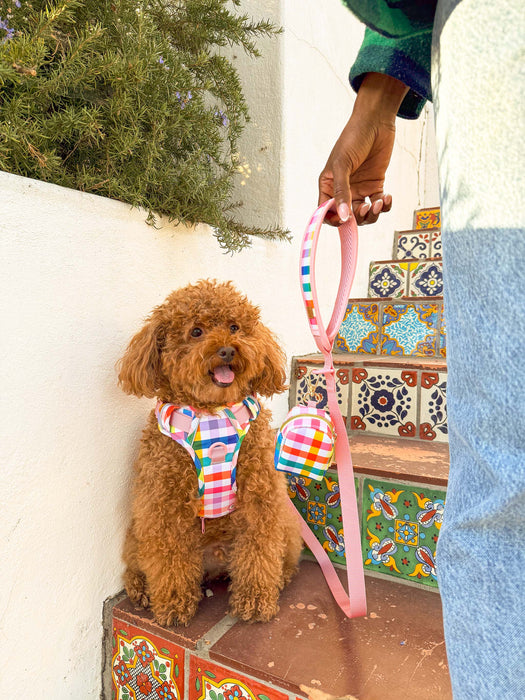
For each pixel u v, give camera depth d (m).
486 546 0.49
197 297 1.21
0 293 0.95
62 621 1.13
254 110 2.07
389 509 1.44
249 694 1.05
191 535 1.21
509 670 0.46
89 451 1.18
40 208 1.02
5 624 0.99
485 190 0.48
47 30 0.99
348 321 2.48
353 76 0.95
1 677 0.99
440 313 2.23
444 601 0.53
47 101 1.13
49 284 1.05
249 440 1.23
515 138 0.46
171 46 1.63
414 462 1.53
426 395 1.84
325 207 1.04
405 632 1.18
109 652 1.27
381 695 0.96
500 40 0.47
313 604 1.30
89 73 1.09
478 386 0.50
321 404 2.06
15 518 1.00
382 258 3.17
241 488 1.22
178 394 1.21
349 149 1.02
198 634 1.16
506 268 0.47
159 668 1.19
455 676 0.51
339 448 1.12
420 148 4.04
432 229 3.27
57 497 1.10
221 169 2.04
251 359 1.18
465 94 0.50
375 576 1.46
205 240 1.57
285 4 2.00
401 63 0.86
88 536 1.19
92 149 1.26
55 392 1.08
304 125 2.21
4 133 0.95
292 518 1.39
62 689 1.14
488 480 0.49
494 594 0.47
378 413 1.94
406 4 0.71
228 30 1.61
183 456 1.17
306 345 2.30
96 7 1.23
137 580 1.27
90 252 1.15
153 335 1.19
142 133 1.34
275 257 2.00
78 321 1.13
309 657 1.08
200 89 1.41
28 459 1.02
